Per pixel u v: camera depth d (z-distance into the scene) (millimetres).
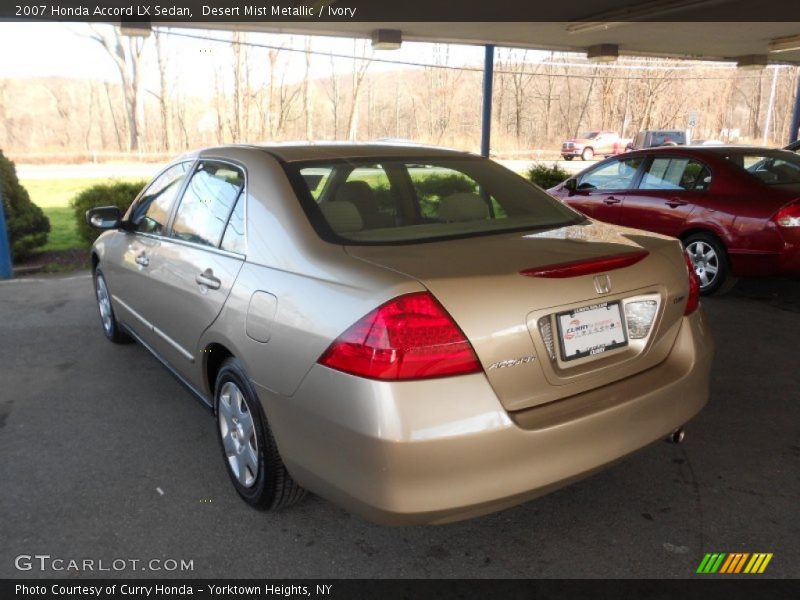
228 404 2904
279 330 2361
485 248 2426
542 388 2193
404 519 2033
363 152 3146
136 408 3953
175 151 39969
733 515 2785
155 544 2633
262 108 40031
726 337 5141
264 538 2666
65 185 19516
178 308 3287
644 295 2482
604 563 2494
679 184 6602
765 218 5805
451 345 2023
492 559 2527
